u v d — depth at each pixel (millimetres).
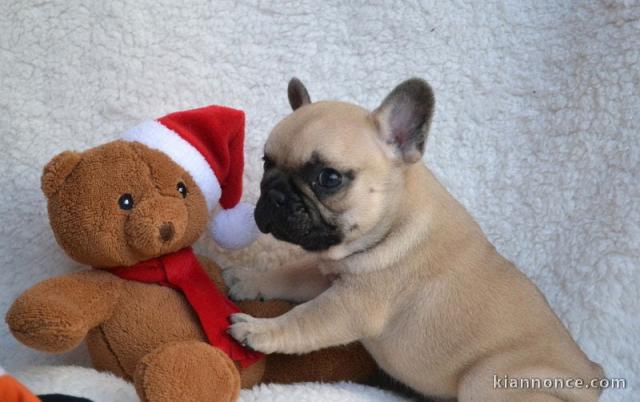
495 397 667
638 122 771
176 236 638
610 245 760
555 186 804
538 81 820
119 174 635
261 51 817
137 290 656
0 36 756
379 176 663
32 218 751
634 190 762
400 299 693
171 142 666
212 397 594
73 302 621
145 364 593
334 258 691
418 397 737
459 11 824
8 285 748
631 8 778
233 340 667
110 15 777
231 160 706
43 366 657
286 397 653
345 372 729
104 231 628
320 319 684
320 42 825
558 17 816
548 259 795
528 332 688
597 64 794
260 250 795
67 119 771
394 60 825
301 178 647
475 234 715
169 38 794
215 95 808
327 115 665
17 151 754
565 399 665
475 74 826
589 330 753
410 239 686
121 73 782
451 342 686
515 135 824
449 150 828
